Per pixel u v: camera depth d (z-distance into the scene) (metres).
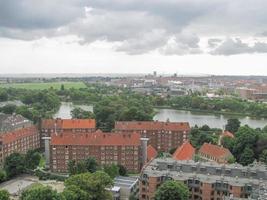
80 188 190.25
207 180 197.62
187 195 184.62
